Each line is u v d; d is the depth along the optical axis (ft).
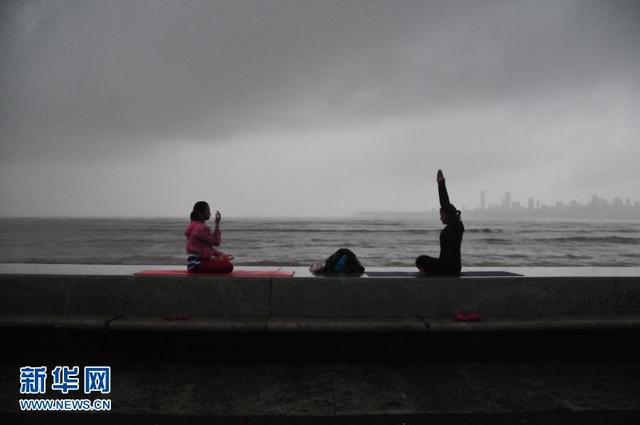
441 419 11.07
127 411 11.43
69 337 15.48
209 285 16.38
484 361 15.58
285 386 13.25
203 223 19.22
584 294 16.83
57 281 16.57
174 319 15.56
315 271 20.95
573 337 15.85
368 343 15.39
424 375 14.25
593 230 214.28
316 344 15.34
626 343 15.94
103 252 76.38
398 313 16.38
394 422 10.89
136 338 15.42
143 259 62.95
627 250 90.17
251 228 223.10
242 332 15.02
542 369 14.89
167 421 10.86
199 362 15.29
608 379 14.02
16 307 16.53
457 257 18.90
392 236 149.28
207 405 11.85
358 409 11.64
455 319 15.89
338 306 16.33
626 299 16.89
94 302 16.39
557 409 11.71
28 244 98.53
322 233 169.68
